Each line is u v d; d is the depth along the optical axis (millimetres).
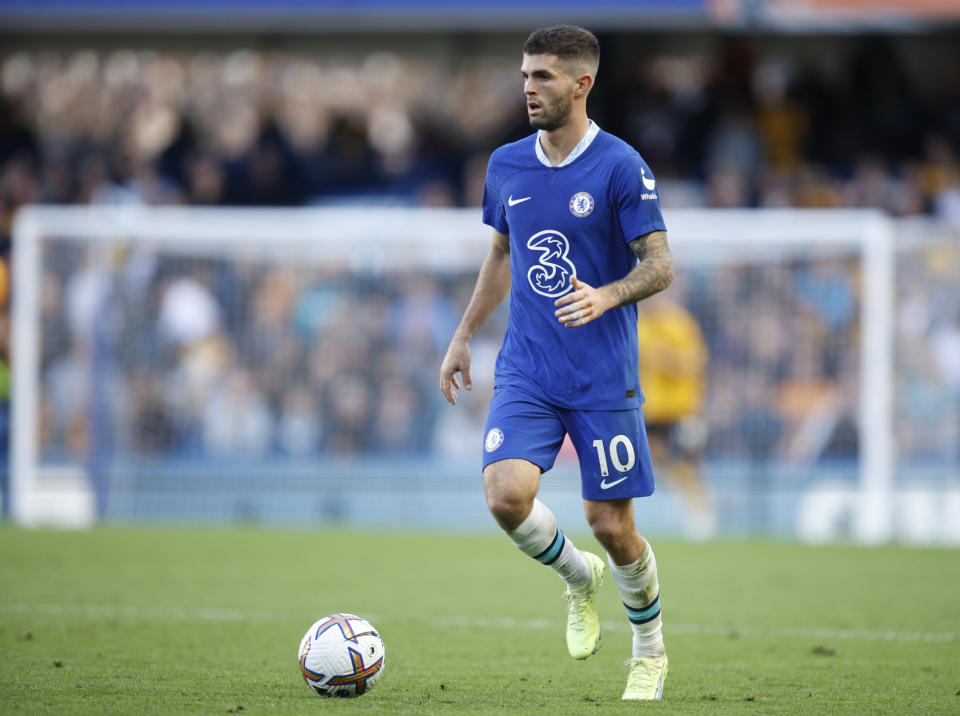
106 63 71250
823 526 45656
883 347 43781
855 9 53969
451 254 51406
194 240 50031
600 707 15789
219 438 49875
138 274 49375
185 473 49156
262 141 62875
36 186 61625
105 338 48250
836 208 60344
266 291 50688
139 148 68812
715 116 63875
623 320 16516
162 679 17562
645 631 16984
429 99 70125
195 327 49906
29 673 17922
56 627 22938
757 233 46500
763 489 47062
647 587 16781
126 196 61188
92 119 70250
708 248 49219
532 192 16625
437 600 27938
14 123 66438
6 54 71000
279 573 32344
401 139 69250
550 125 16297
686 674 19125
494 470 16312
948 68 66812
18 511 46719
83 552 36156
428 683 17797
